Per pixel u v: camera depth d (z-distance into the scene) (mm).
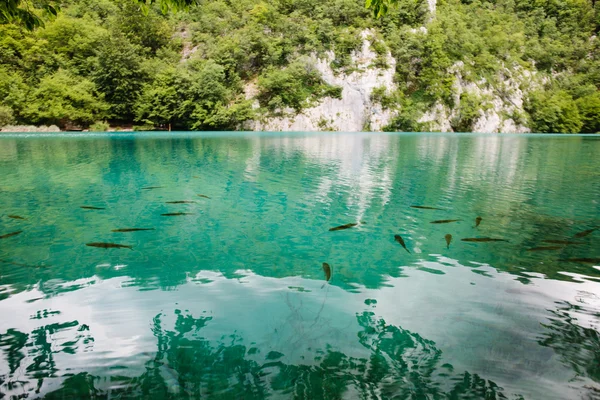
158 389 1813
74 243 4191
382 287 3100
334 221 5242
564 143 22859
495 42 46188
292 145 18594
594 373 1951
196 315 2590
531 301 2848
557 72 50812
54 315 2582
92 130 31766
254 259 3777
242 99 36562
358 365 2014
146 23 42031
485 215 5633
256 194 7004
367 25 41250
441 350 2164
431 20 44875
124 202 6246
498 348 2188
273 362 2039
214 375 1922
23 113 28609
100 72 32719
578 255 3941
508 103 42812
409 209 5992
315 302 2820
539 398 1756
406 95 40219
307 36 38844
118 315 2582
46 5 4434
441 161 12555
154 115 33969
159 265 3594
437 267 3605
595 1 61125
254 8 44469
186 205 6113
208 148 16391
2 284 3105
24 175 8758
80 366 1998
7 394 1758
